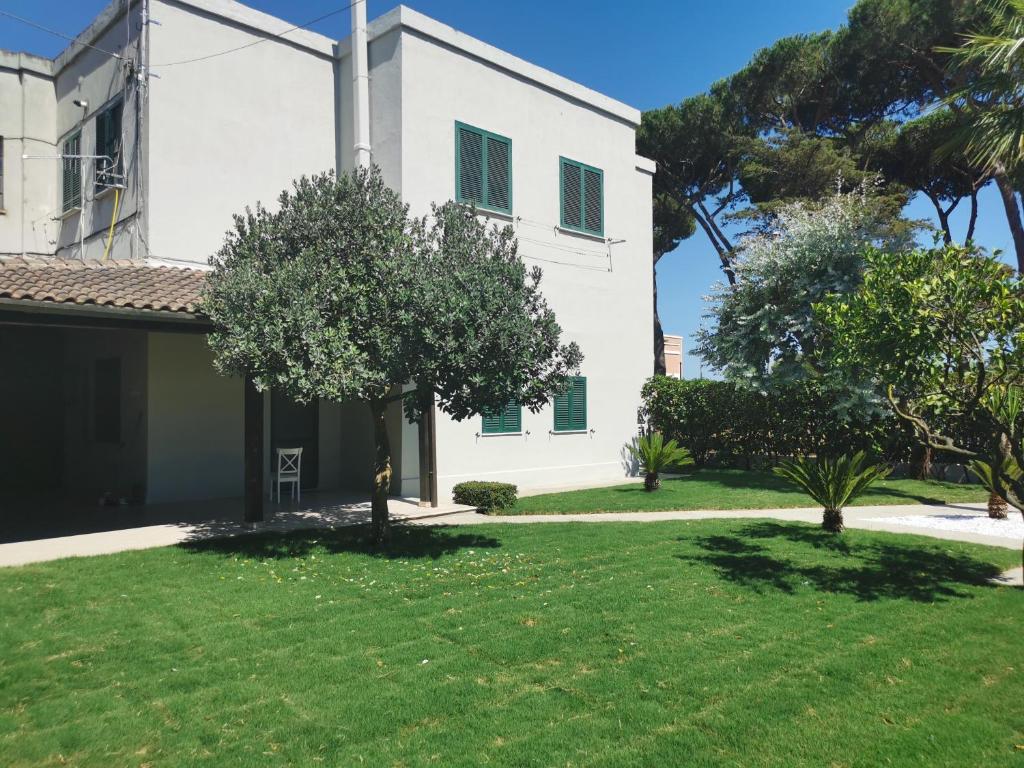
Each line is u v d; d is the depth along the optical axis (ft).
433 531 32.58
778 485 49.21
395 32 42.83
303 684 14.82
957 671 15.93
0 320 24.79
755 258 52.95
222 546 28.27
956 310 20.45
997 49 28.76
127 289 28.81
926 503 43.37
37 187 46.93
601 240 56.39
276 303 23.76
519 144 49.65
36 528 31.55
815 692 14.74
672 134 81.46
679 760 11.95
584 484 52.11
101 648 16.72
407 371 25.27
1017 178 49.44
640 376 60.44
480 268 26.20
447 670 15.71
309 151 44.55
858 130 78.38
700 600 21.21
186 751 12.09
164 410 38.32
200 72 39.86
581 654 16.70
